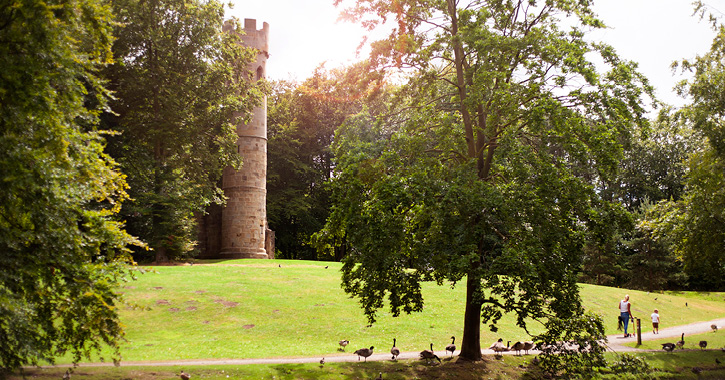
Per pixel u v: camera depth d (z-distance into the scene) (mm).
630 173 60906
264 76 49438
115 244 11344
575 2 18484
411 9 18750
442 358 17906
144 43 36250
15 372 12180
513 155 15602
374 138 19391
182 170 39500
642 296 36344
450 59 19547
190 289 25547
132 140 38219
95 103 30375
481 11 18562
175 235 36500
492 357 17906
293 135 60781
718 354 20219
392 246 15688
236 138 39781
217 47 37906
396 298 16203
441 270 16531
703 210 23062
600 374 16562
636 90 16766
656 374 16984
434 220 16500
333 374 14688
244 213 46219
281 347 19219
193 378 13227
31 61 9781
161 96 35562
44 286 10609
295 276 31016
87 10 11039
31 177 9461
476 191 15289
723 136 22516
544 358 16000
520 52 17125
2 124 9828
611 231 16625
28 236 9758
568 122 15859
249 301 24594
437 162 17031
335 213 17406
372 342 20766
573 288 15961
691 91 23375
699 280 56781
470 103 16469
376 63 19203
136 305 11602
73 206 10562
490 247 18125
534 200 15156
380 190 15805
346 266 17344
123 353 16828
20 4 9570
